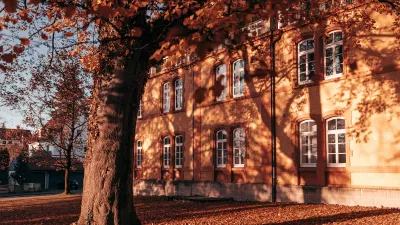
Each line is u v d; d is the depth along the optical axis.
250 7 5.85
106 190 10.25
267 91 21.23
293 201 19.36
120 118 10.49
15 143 39.06
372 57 16.84
